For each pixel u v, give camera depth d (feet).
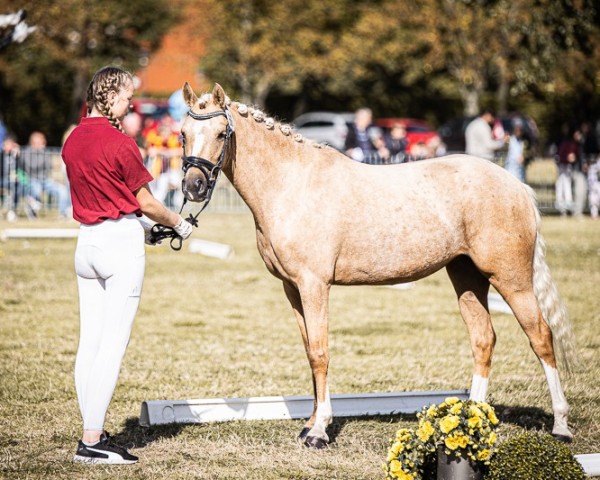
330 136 140.67
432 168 24.41
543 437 19.38
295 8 162.81
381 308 45.24
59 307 43.98
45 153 84.28
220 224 85.66
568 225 83.25
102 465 21.74
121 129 22.18
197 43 165.68
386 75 179.83
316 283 23.31
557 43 99.91
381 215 23.59
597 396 28.71
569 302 45.39
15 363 32.71
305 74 170.40
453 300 47.67
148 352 35.01
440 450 19.53
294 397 26.66
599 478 20.79
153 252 66.69
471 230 24.00
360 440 24.12
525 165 93.45
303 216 23.27
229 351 35.42
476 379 25.36
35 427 25.03
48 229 72.49
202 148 22.29
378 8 166.30
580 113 107.65
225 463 22.07
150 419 25.26
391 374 32.01
